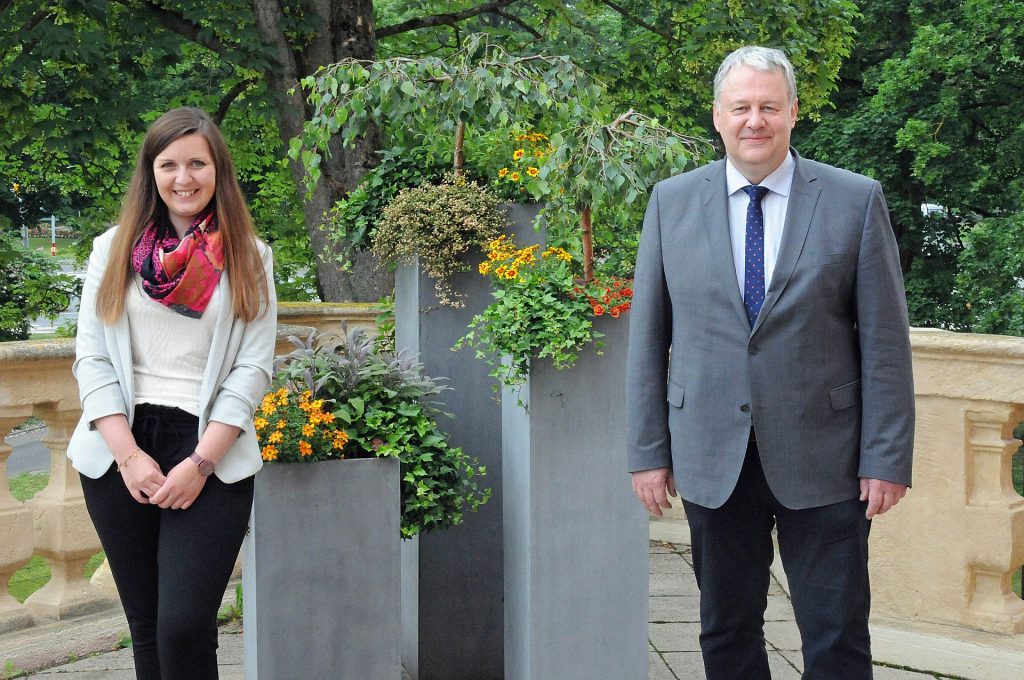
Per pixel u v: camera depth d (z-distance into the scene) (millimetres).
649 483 2561
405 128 3838
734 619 2521
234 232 2439
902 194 17188
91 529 3889
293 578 2846
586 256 3146
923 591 3697
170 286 2352
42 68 9336
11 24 9141
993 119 16047
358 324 6691
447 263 3357
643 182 3217
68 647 3652
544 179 3143
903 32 17641
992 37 15016
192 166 2395
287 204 13742
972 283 15289
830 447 2369
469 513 3504
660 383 2561
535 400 2951
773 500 2428
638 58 12234
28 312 15125
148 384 2379
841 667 2398
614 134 3275
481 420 3480
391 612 2951
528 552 2990
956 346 3520
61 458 3895
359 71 3822
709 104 12828
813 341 2342
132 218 2424
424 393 3113
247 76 9906
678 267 2469
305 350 3150
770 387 2352
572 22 12094
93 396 2340
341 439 2885
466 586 3520
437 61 3713
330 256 3949
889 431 2322
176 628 2307
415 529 3080
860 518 2387
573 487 3012
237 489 2408
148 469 2299
